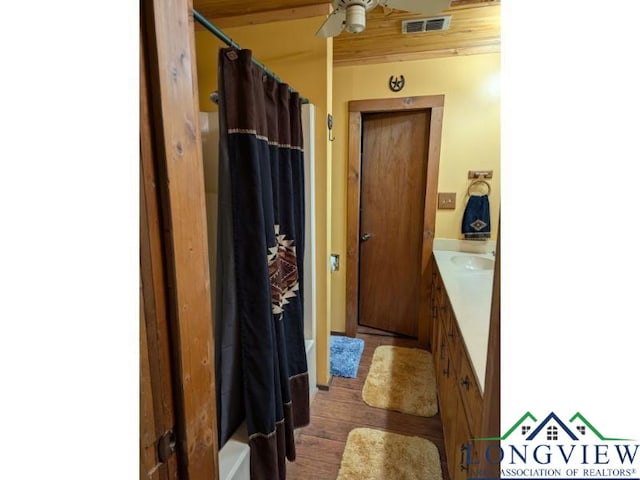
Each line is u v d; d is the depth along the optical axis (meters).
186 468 0.75
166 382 0.70
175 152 0.69
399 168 3.08
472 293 1.81
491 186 2.77
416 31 2.31
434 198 2.88
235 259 1.33
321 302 2.32
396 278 3.25
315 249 2.24
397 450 1.84
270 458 1.40
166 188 0.67
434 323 2.62
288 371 1.64
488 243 2.80
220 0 1.94
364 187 3.25
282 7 2.01
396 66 2.79
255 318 1.35
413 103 2.80
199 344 0.78
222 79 1.23
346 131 2.99
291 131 1.74
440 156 2.83
